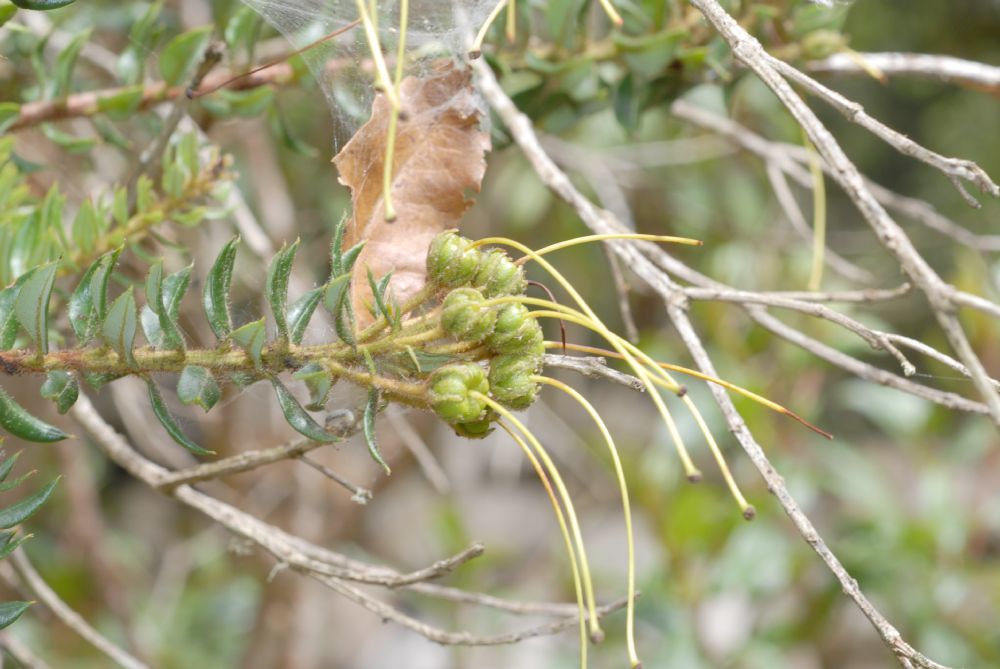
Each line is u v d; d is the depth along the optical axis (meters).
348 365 0.40
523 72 0.51
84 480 0.81
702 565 0.79
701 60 0.50
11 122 0.48
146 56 0.50
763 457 0.41
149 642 0.89
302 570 0.44
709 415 0.78
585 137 0.88
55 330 0.47
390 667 1.15
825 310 0.42
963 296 0.38
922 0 1.09
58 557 0.85
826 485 0.79
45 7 0.39
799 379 0.79
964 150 1.23
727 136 0.60
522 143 0.47
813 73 0.51
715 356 0.81
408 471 0.96
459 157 0.42
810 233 0.58
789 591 0.79
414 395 0.39
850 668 0.91
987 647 0.78
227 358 0.40
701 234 0.93
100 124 0.49
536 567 1.03
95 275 0.40
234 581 1.00
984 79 0.51
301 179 0.89
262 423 0.86
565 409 1.16
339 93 0.45
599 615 0.43
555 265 0.96
